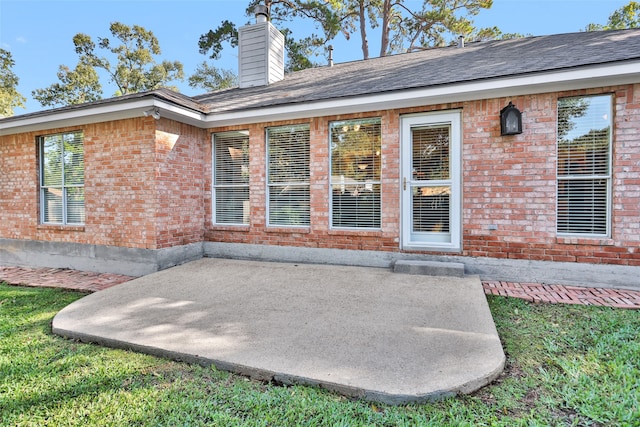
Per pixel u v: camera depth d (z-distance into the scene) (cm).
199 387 241
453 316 354
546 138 486
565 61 482
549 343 298
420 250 559
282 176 656
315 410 212
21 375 261
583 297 426
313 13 1855
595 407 206
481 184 521
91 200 654
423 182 559
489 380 235
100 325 346
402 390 219
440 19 1803
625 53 458
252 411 212
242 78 902
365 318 353
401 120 568
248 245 675
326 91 630
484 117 516
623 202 455
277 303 409
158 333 322
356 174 607
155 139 593
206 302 416
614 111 459
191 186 676
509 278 511
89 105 598
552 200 486
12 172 743
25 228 731
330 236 615
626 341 298
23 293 502
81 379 254
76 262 673
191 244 674
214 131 700
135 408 217
